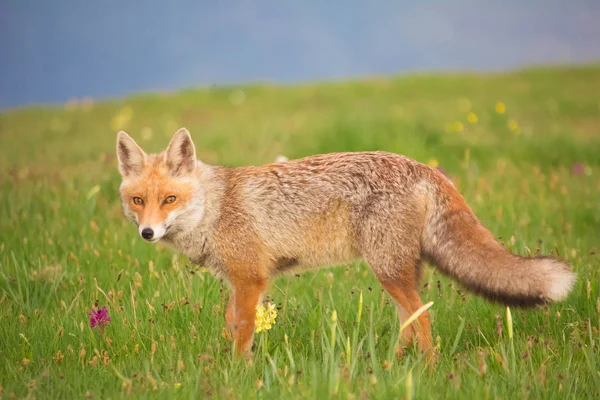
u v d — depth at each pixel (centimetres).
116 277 2150
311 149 4100
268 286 1830
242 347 1697
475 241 1625
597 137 4616
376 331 1759
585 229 2612
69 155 4709
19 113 7950
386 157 1775
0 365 1603
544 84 8031
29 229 2583
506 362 1448
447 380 1423
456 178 3145
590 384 1434
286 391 1375
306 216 1781
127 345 1714
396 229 1689
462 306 1897
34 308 1939
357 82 9075
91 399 1391
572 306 1805
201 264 1862
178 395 1390
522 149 4006
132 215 1784
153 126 6431
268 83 9600
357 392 1355
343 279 2166
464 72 9625
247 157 4334
